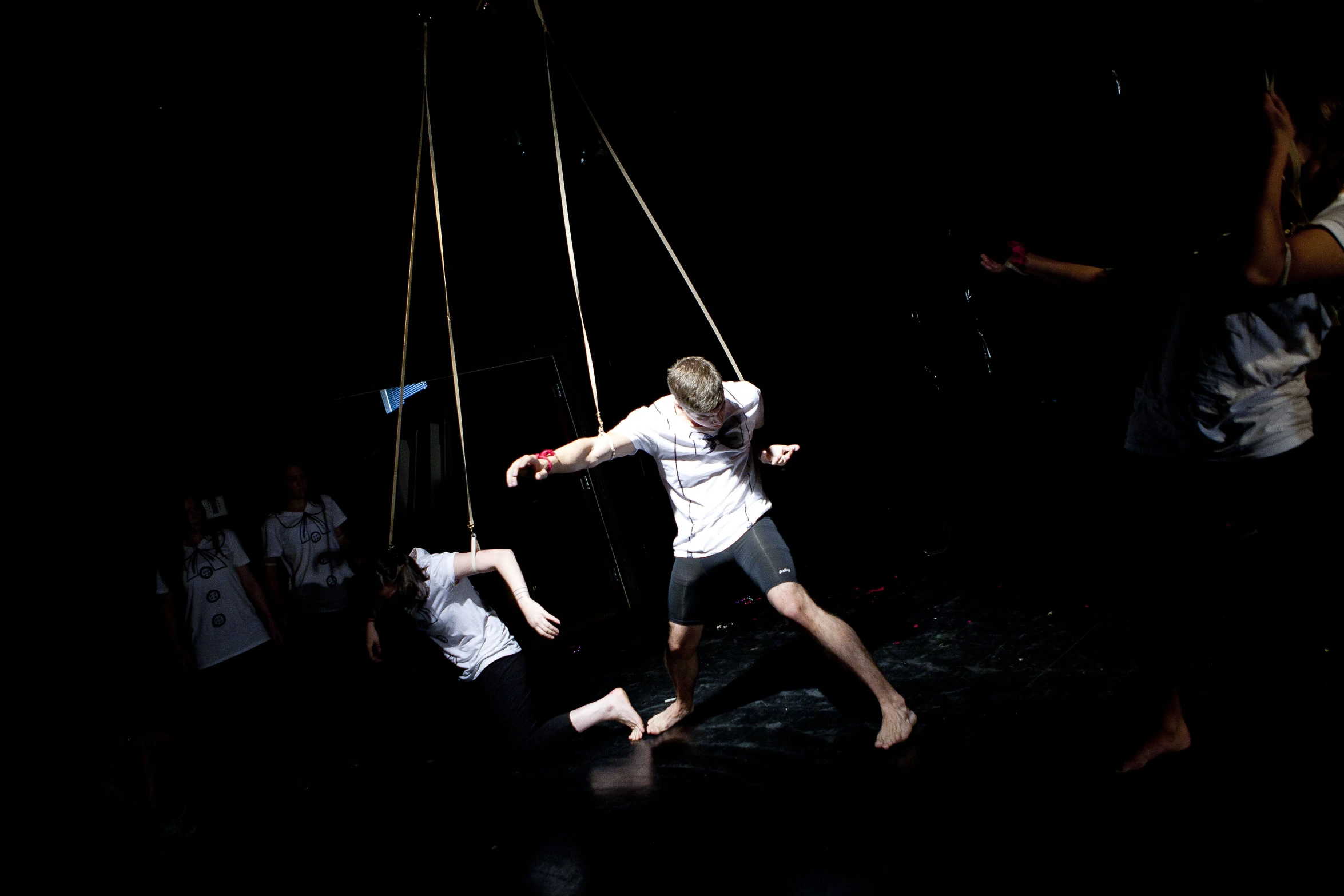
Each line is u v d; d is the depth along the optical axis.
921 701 2.78
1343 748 1.79
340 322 4.41
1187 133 3.48
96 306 3.69
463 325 4.89
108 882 3.09
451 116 4.43
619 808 2.63
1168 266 1.82
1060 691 2.58
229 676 3.73
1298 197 1.57
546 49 3.20
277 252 4.15
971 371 4.86
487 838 2.69
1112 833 1.84
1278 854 1.64
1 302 3.48
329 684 4.04
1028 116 4.12
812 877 1.99
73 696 3.58
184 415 3.95
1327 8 2.38
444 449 5.35
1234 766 1.91
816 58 4.52
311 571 4.04
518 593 2.99
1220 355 1.69
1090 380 4.52
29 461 3.59
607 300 5.38
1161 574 1.93
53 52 3.14
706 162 5.00
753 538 2.77
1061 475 4.62
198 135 3.68
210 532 3.80
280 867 2.90
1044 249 4.35
